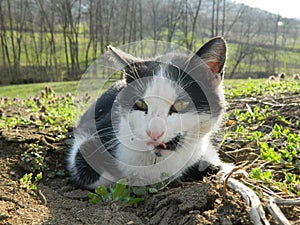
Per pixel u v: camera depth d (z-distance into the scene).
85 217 0.27
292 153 0.35
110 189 0.31
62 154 0.40
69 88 1.24
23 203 0.29
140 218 0.27
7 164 0.37
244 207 0.23
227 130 0.45
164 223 0.25
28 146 0.40
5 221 0.25
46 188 0.34
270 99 0.57
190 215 0.24
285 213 0.23
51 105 0.77
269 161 0.34
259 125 0.47
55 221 0.26
